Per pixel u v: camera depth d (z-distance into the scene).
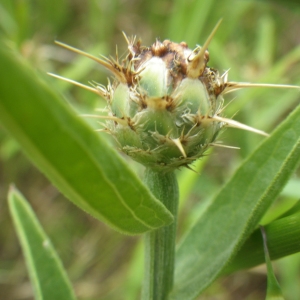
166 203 0.06
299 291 0.11
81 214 0.17
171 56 0.06
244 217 0.07
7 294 0.16
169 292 0.07
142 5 0.19
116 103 0.06
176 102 0.06
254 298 0.14
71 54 0.18
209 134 0.06
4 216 0.17
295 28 0.19
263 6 0.18
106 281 0.15
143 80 0.06
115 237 0.15
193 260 0.07
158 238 0.07
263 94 0.14
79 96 0.17
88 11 0.19
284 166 0.06
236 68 0.15
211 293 0.14
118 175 0.05
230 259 0.06
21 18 0.15
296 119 0.07
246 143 0.13
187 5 0.16
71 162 0.05
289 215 0.07
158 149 0.06
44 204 0.17
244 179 0.07
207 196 0.13
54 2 0.18
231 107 0.13
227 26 0.17
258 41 0.17
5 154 0.16
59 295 0.08
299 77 0.15
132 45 0.06
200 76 0.06
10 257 0.17
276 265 0.13
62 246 0.16
